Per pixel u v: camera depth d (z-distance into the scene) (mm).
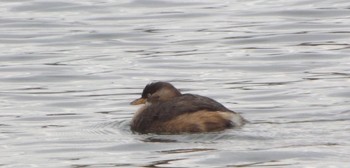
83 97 22516
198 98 19016
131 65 25484
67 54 26844
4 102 22156
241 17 30469
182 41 27859
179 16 30844
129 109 21312
